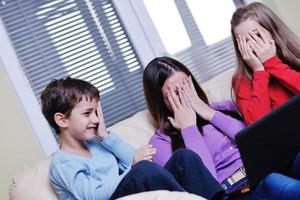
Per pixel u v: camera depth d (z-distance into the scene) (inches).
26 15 88.0
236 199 57.1
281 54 74.0
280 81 71.4
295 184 41.9
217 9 114.3
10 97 79.9
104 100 91.7
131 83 95.9
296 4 119.3
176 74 72.0
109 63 94.0
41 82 86.0
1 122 77.4
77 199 55.5
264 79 71.0
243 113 72.1
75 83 62.7
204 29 110.6
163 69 72.1
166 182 49.0
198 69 106.0
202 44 109.1
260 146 46.0
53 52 88.9
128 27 97.0
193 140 66.7
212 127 71.5
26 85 83.3
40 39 88.3
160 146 68.9
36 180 62.4
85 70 91.1
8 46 83.4
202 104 73.4
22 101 81.7
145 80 73.8
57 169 57.9
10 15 86.4
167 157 66.6
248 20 72.6
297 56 74.1
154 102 73.2
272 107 72.1
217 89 84.3
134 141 72.4
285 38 74.2
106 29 95.5
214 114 71.7
